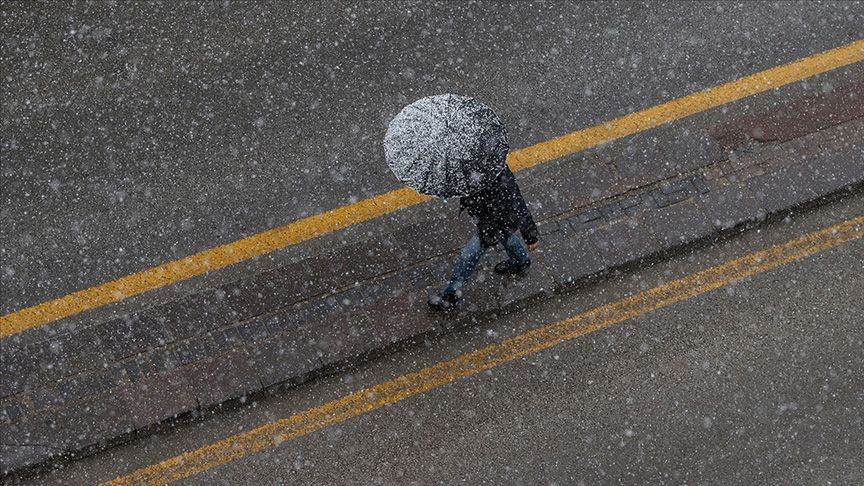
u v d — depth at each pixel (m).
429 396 9.27
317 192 10.73
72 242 10.31
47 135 11.16
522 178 10.82
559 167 10.90
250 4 12.40
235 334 9.55
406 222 10.49
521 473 8.83
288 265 10.01
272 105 11.43
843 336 9.57
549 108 11.42
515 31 12.16
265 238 10.38
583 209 10.41
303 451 8.96
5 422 8.98
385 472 8.85
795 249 10.16
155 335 9.54
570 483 8.77
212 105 11.43
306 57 11.90
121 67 11.75
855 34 12.11
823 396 9.20
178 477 8.83
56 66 11.73
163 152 11.02
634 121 11.27
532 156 11.00
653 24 12.21
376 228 10.45
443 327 9.59
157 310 9.70
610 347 9.52
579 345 9.55
